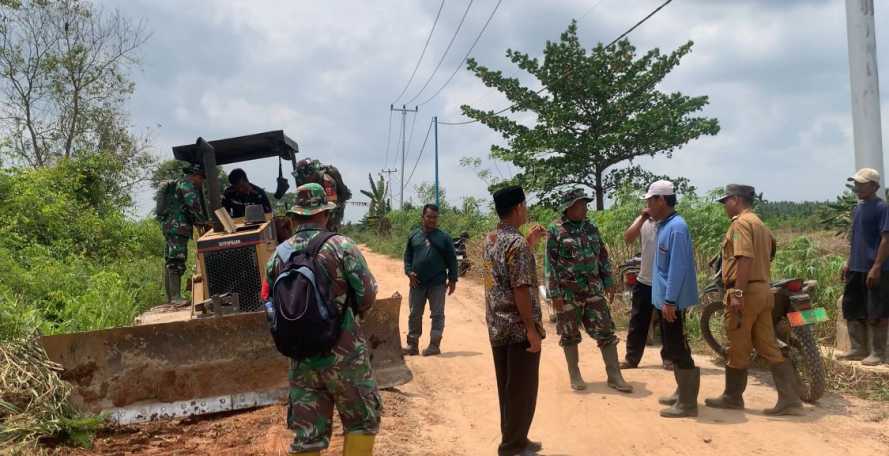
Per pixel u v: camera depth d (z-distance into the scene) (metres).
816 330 8.82
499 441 5.52
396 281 17.83
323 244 3.97
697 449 5.05
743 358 5.86
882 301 7.31
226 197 8.46
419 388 7.25
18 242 13.26
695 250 11.10
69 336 5.85
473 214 27.23
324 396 3.93
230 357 6.17
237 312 6.46
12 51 24.59
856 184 7.72
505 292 4.67
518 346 4.65
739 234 5.70
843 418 5.65
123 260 15.96
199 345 6.13
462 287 15.80
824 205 15.52
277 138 8.62
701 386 6.79
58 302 10.06
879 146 8.38
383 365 6.83
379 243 33.97
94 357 5.89
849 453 4.83
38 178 17.19
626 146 25.03
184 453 5.16
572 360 6.91
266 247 7.08
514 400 4.68
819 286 9.09
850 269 7.73
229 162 9.39
